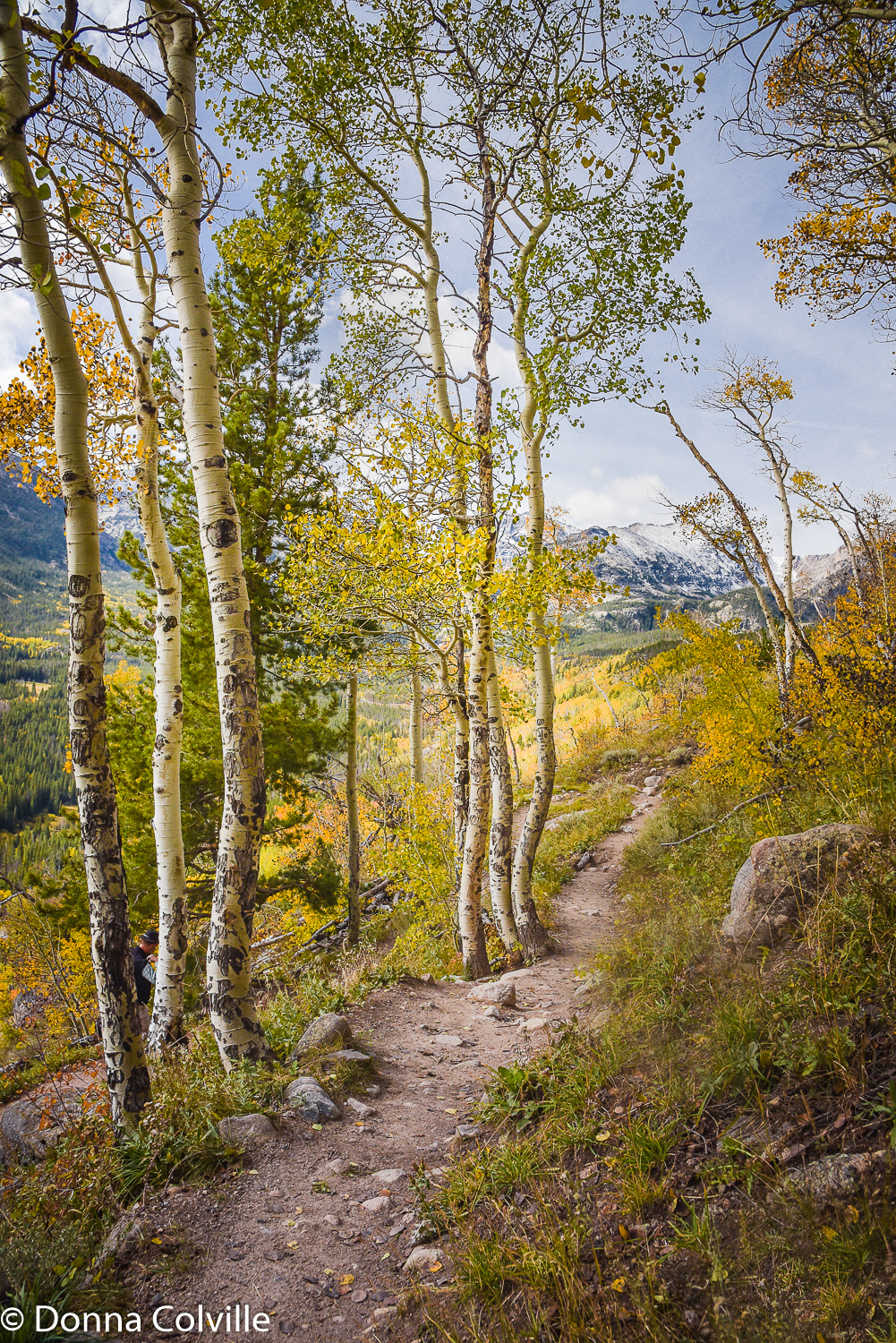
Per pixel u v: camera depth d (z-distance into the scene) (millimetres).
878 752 6359
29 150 4207
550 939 9789
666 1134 3201
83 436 4723
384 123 8820
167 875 7762
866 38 6289
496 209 8867
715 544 15250
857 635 7727
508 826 9875
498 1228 3246
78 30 4070
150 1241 3361
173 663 8047
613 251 8453
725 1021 3650
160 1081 4918
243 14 7223
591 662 69812
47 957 15461
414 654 10156
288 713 14352
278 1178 3977
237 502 12914
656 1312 2361
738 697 8062
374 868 12461
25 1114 6609
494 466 8336
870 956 3539
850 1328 2047
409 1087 5402
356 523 8594
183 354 5773
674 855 9914
